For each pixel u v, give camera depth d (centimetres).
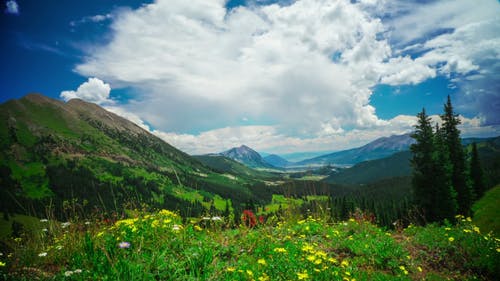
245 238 707
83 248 534
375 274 673
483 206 4047
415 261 805
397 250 809
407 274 722
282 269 555
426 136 3441
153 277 456
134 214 655
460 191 3903
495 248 835
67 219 623
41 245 570
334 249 808
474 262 811
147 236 571
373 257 759
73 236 578
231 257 611
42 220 592
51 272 516
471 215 3550
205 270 502
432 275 733
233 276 490
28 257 534
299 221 970
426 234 989
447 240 920
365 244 818
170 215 662
